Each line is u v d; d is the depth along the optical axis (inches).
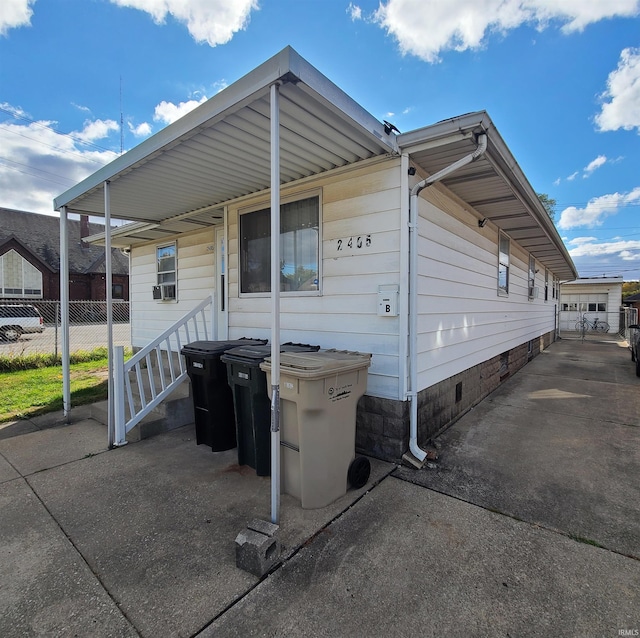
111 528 94.7
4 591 73.2
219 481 119.7
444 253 166.2
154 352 290.7
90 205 188.4
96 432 168.4
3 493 113.4
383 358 136.5
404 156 129.6
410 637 62.1
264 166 141.8
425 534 90.8
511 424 177.3
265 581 75.3
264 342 163.3
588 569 78.3
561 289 817.5
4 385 259.4
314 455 101.5
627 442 152.9
